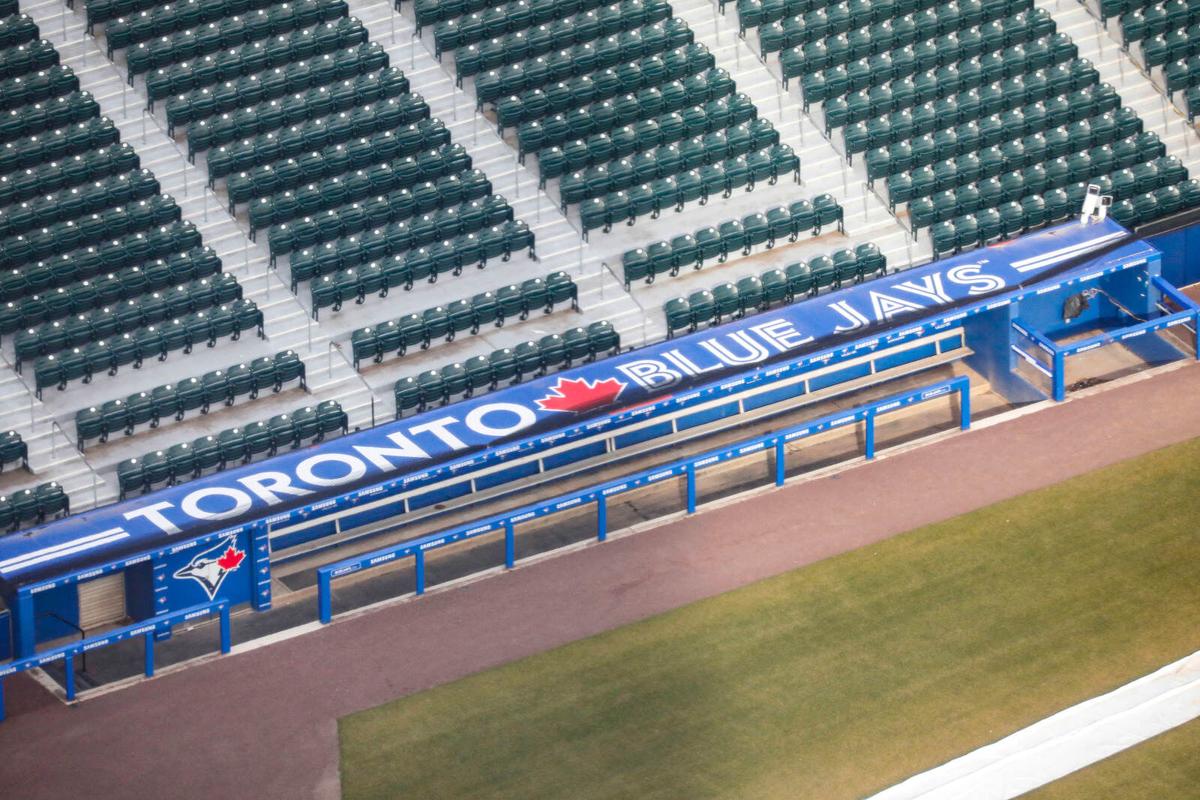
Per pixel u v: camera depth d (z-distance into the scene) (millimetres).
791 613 49562
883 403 55562
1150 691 46094
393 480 52938
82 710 47625
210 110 63406
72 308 57812
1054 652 47625
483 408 55719
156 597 50906
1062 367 57406
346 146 62594
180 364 57625
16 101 63438
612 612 50094
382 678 48156
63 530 51281
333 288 58844
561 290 59500
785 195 63375
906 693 46500
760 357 57250
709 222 62469
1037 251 61000
